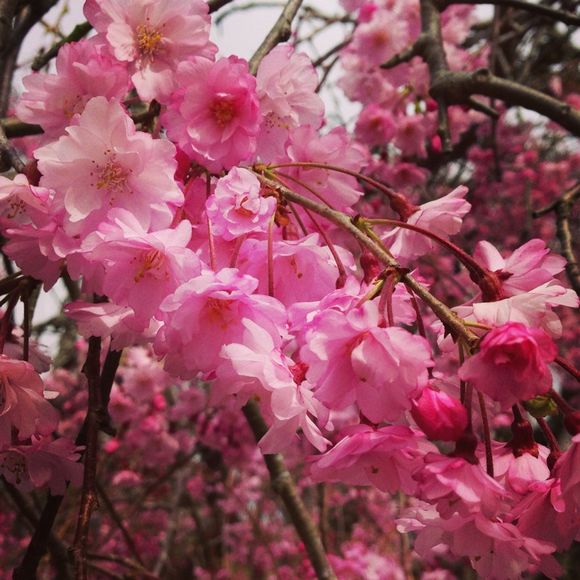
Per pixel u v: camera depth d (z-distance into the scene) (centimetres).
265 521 140
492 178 101
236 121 25
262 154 28
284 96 27
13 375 24
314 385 19
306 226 28
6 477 26
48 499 26
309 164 26
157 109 28
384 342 17
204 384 89
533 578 50
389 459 19
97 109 22
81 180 22
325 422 20
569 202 43
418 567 114
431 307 18
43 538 26
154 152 23
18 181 24
